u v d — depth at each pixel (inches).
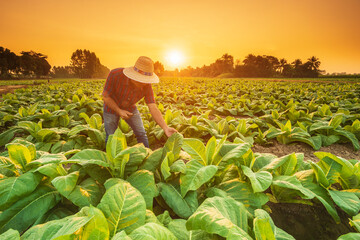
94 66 5477.4
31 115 198.1
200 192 86.4
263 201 75.5
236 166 92.9
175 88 645.9
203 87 727.7
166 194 75.3
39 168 69.0
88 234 45.8
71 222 44.2
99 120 169.6
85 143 157.9
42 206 66.3
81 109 245.3
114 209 55.5
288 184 78.5
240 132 173.9
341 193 82.3
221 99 412.8
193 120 179.5
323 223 87.1
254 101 362.9
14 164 74.4
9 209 61.9
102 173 83.2
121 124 165.0
